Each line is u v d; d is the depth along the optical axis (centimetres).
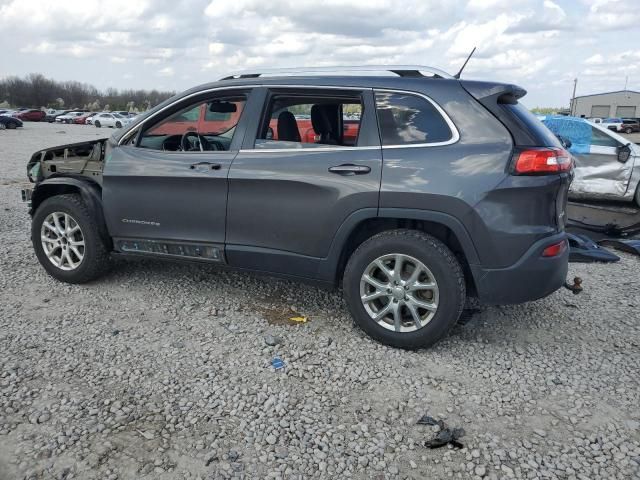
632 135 4588
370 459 270
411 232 366
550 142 355
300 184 383
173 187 430
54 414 297
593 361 374
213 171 413
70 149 538
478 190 340
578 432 295
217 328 410
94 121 4691
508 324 431
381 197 361
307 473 259
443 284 357
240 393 324
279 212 395
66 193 498
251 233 410
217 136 469
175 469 258
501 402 322
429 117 361
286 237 398
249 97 416
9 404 304
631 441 288
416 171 354
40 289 480
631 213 918
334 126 408
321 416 304
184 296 470
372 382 340
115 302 455
